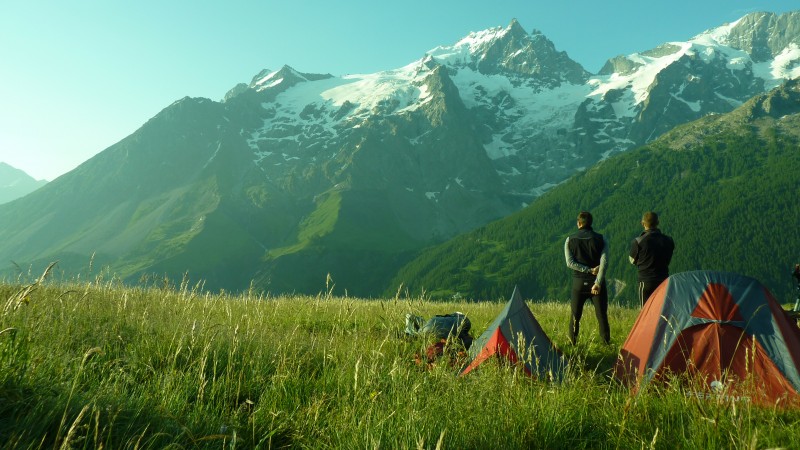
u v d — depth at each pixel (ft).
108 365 19.35
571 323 34.24
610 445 16.28
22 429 12.64
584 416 17.76
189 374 18.90
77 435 13.14
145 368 20.03
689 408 18.42
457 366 23.79
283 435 16.43
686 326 24.47
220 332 25.23
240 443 15.42
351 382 20.03
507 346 24.90
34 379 14.89
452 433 15.37
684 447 15.47
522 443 15.94
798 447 14.96
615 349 32.17
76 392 14.97
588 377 21.84
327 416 17.15
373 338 29.60
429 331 28.81
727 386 18.74
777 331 23.24
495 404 17.79
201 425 15.72
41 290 30.17
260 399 18.40
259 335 27.48
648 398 19.71
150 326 26.45
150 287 41.14
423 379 19.51
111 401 15.06
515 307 27.86
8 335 16.42
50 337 21.40
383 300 32.73
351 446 14.89
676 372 23.89
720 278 25.13
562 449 15.98
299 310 41.19
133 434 13.67
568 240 34.50
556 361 26.71
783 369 22.26
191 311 33.55
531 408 17.57
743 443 14.28
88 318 27.09
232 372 20.67
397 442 14.56
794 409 20.25
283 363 21.11
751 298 24.27
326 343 27.37
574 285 34.22
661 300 25.67
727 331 23.79
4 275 33.27
